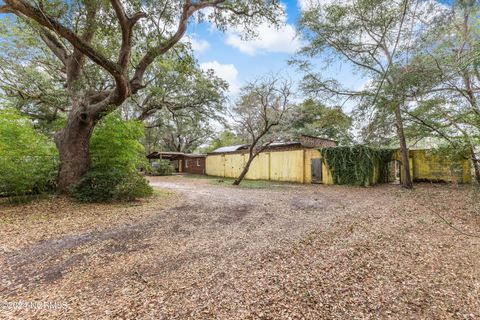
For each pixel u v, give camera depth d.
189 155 22.91
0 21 7.84
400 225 4.43
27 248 3.38
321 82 8.46
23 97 9.84
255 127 13.07
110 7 5.73
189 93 14.59
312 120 13.72
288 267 2.81
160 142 29.25
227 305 2.08
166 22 6.00
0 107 7.25
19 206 5.74
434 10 3.61
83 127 7.03
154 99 14.37
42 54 9.60
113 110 7.09
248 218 5.12
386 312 2.00
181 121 22.88
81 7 5.41
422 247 3.37
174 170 24.48
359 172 10.85
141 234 4.03
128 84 6.72
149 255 3.18
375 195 8.12
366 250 3.30
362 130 4.51
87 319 1.88
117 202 6.61
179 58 7.31
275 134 12.58
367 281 2.50
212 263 2.93
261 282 2.46
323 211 5.74
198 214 5.46
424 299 2.18
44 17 4.84
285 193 8.88
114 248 3.42
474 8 3.35
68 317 1.91
